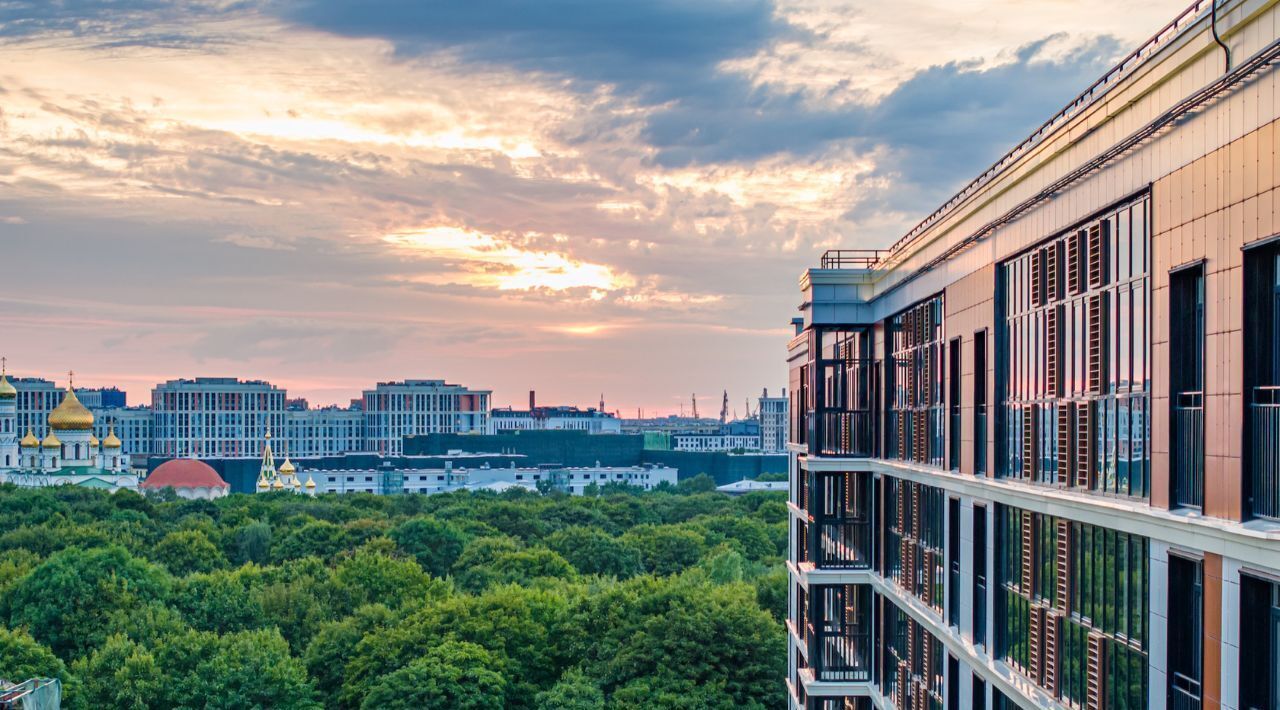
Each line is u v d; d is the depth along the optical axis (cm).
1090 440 2828
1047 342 3084
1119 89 2589
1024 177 3197
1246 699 2147
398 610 11600
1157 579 2481
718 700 7950
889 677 4959
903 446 4731
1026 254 3272
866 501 5225
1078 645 2927
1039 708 3083
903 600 4550
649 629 8669
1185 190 2338
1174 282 2406
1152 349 2491
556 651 9744
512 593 10369
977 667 3662
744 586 10444
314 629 11712
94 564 11900
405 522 18000
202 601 11819
